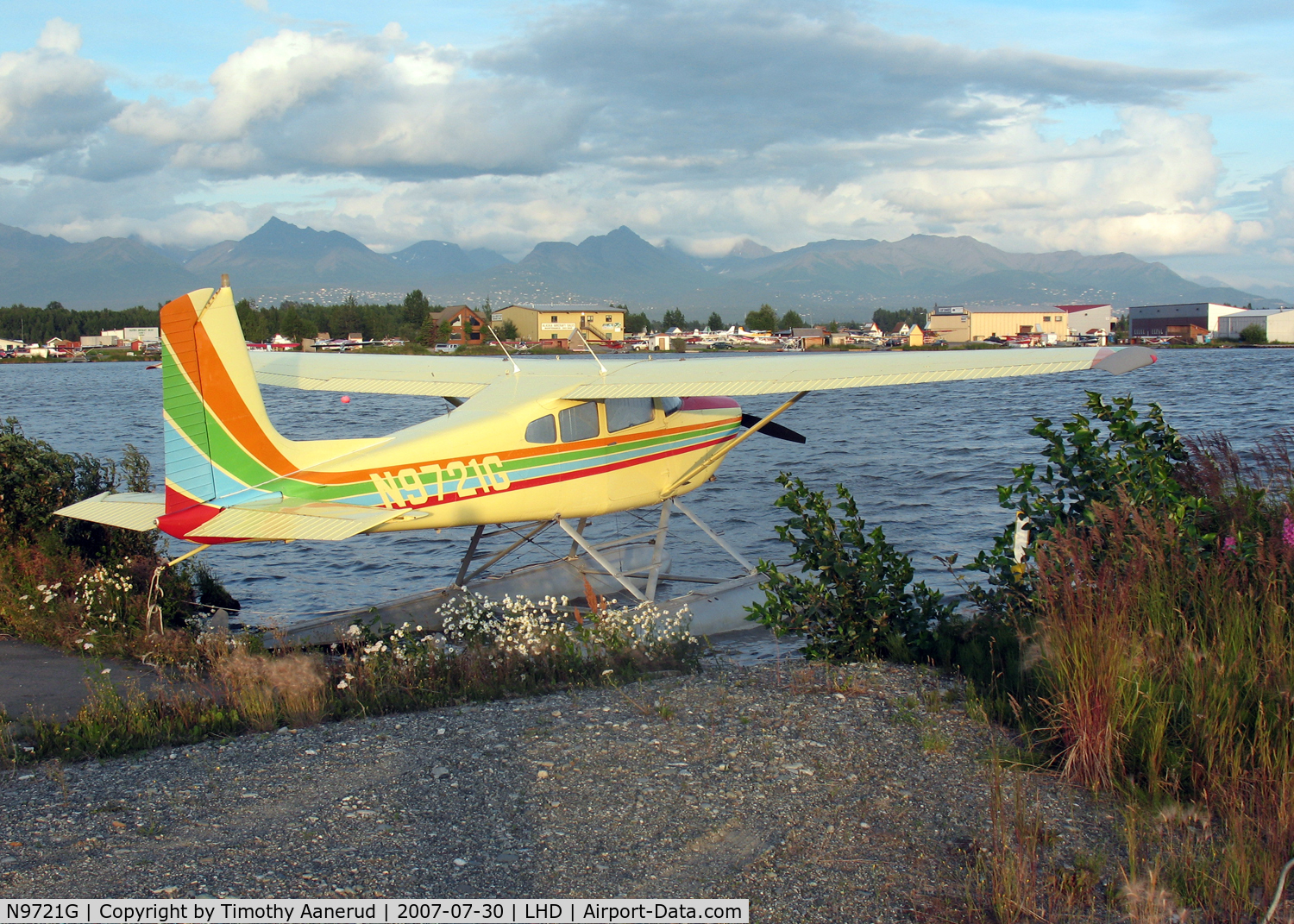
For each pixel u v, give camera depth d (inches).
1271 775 157.8
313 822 163.9
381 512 301.9
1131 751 174.9
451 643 313.4
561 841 155.6
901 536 509.0
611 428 361.7
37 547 342.0
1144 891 131.6
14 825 163.9
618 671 260.2
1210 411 1154.0
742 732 203.9
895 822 159.9
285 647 296.8
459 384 388.8
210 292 292.0
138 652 290.5
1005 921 127.2
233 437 297.6
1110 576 210.1
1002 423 1146.0
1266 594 198.8
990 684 225.0
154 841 156.6
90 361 4726.9
